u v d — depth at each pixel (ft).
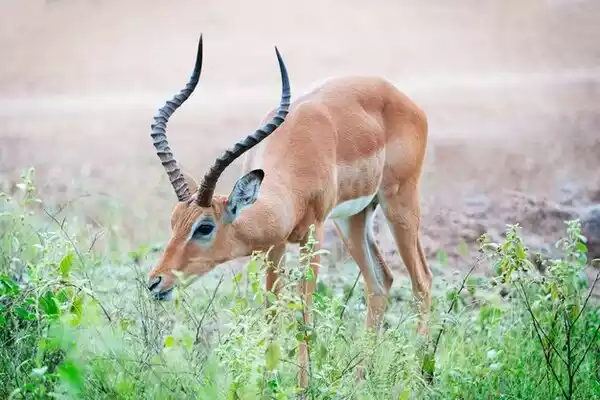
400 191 41.06
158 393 28.78
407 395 29.76
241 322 29.86
